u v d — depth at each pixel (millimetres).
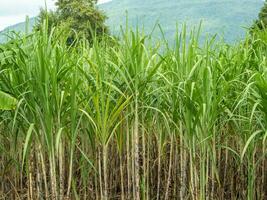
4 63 4355
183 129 4852
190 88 4438
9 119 4695
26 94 4379
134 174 4812
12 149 4801
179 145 5152
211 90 4535
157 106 4770
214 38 4590
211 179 4875
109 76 4727
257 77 4199
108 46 4938
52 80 4176
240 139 4879
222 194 5242
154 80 4602
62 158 4727
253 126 4820
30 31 4523
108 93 4430
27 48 4426
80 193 5066
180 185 5027
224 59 5078
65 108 4371
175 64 4676
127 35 4508
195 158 4754
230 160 5441
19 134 4883
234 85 4848
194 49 4609
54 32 4707
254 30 5223
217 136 4977
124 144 5180
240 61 4926
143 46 4422
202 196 4645
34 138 4730
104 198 4605
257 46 5172
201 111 4398
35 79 4230
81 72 4383
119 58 4422
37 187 4684
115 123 4797
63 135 4742
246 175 5227
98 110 4320
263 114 4543
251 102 4543
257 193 5180
